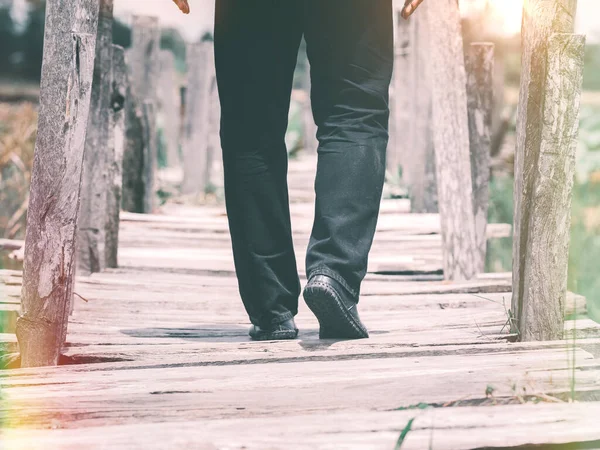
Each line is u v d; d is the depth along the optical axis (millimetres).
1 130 8672
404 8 2766
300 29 2697
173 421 2051
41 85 2604
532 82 2795
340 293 2596
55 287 2627
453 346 2619
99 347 2746
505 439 1878
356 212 2613
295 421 1991
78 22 2588
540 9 2748
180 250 5387
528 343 2660
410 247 5410
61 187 2605
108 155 4379
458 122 4379
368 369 2428
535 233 2771
